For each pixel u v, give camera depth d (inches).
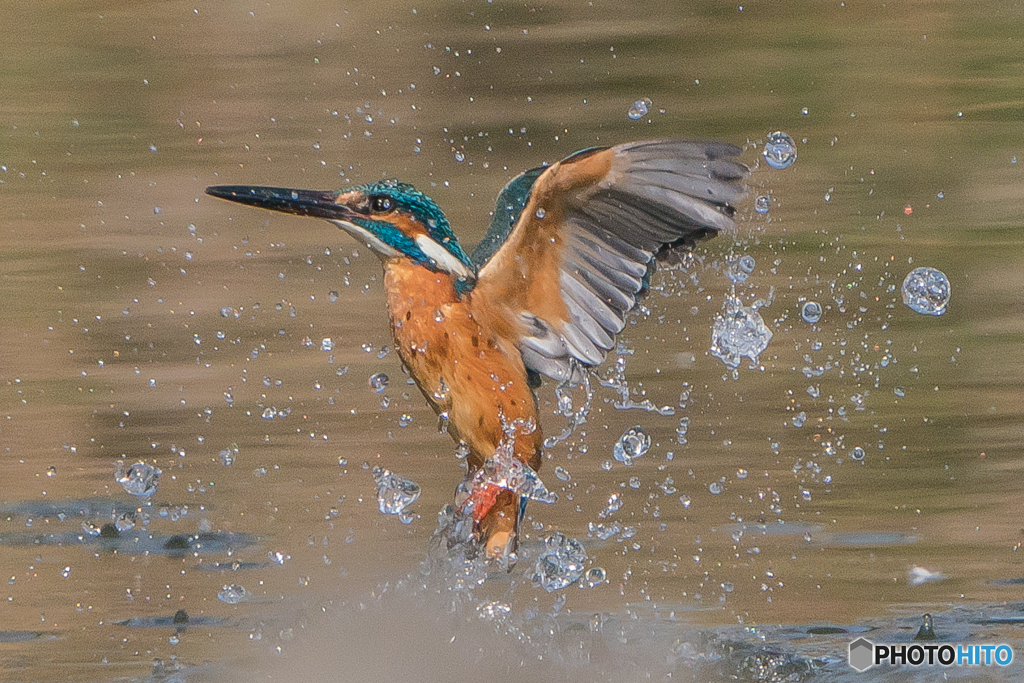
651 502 402.3
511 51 887.1
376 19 917.8
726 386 497.7
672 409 436.1
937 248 634.2
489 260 322.7
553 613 334.6
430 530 384.2
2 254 645.3
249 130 783.1
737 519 389.1
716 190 307.7
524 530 382.9
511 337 326.0
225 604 339.3
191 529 386.9
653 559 364.8
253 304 586.6
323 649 311.4
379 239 325.1
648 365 518.9
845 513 393.1
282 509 399.5
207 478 422.3
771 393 490.3
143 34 874.1
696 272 605.3
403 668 311.4
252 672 302.7
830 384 497.4
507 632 322.0
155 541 380.2
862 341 539.5
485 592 346.6
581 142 766.5
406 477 421.4
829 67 852.0
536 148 761.0
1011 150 740.7
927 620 325.7
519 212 341.7
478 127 788.0
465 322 322.0
